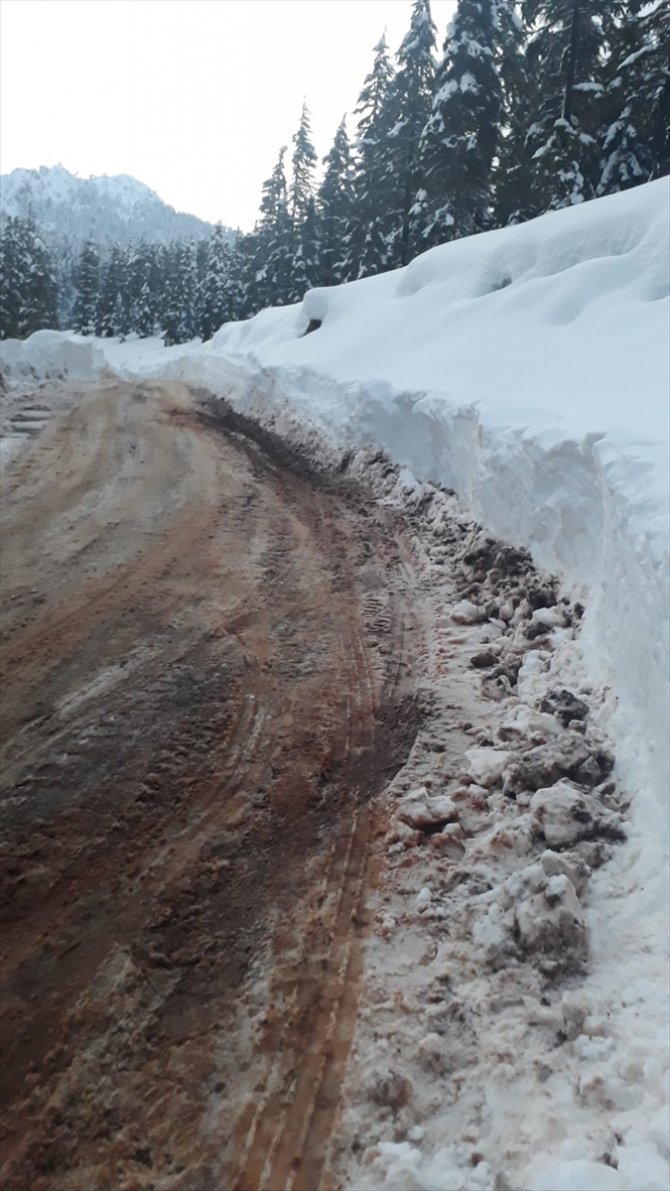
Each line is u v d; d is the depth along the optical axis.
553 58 21.62
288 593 6.84
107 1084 2.70
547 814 3.62
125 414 15.09
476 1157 2.40
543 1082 2.57
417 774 4.32
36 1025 2.91
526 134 23.20
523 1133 2.42
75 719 4.91
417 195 26.03
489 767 4.21
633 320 10.27
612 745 4.07
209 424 14.63
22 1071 2.75
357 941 3.26
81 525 8.47
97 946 3.26
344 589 6.93
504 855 3.57
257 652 5.79
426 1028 2.84
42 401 16.06
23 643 5.88
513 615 6.02
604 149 21.33
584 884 3.28
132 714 4.98
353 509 9.24
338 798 4.18
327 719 4.92
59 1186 2.41
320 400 13.89
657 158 20.56
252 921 3.39
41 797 4.19
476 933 3.17
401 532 8.34
